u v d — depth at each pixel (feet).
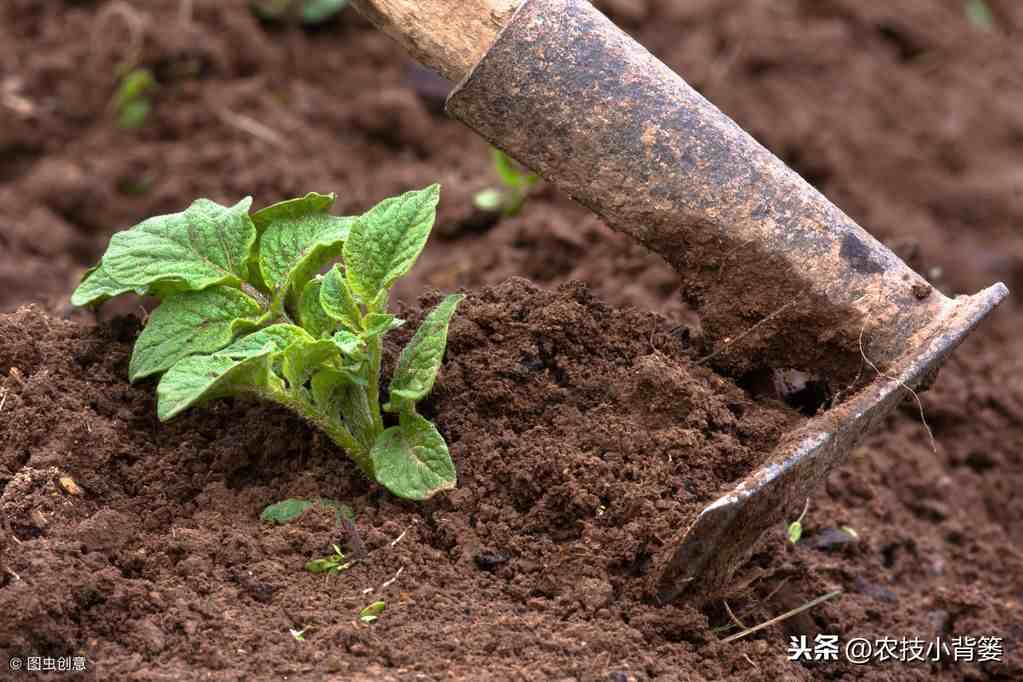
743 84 22.29
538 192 18.60
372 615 9.52
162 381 9.30
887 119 22.43
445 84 21.29
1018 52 24.62
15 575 9.39
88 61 20.77
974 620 12.87
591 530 10.13
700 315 10.78
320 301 10.07
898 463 15.46
